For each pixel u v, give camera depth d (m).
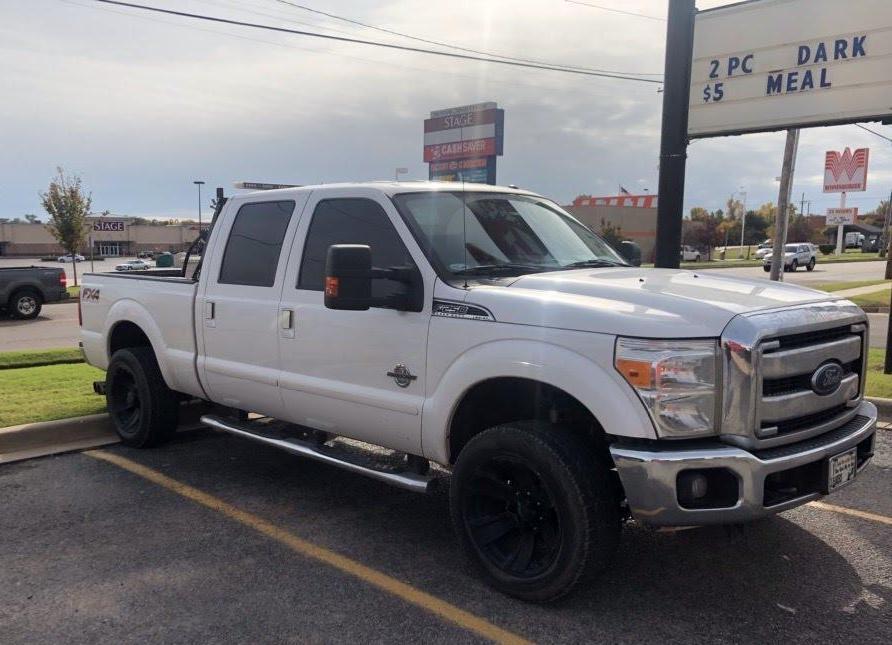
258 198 5.12
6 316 20.25
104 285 6.46
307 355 4.52
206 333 5.30
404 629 3.31
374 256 4.23
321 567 3.94
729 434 3.12
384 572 3.88
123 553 4.11
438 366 3.81
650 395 3.08
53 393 7.66
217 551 4.14
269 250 4.91
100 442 6.30
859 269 44.62
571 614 3.42
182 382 5.64
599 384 3.19
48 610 3.47
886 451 5.85
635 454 3.10
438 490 5.19
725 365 3.10
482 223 4.38
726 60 8.93
